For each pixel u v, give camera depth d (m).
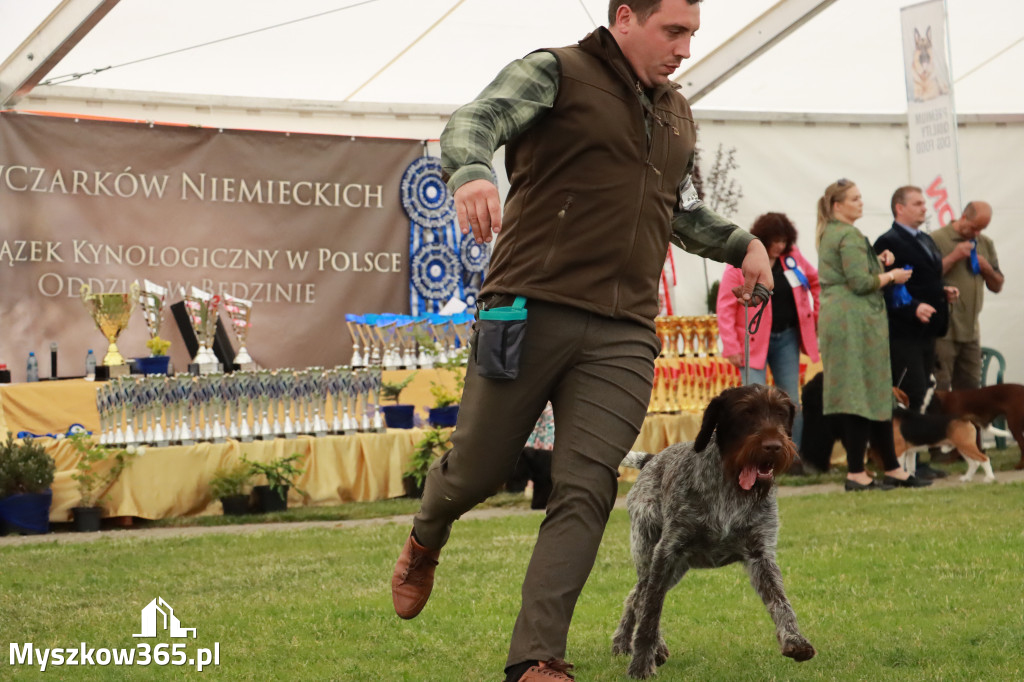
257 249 12.47
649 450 11.68
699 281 13.45
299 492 10.34
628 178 3.44
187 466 9.90
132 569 7.09
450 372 11.84
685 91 12.98
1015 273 14.40
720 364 12.24
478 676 4.39
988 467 10.84
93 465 9.58
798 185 13.66
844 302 10.23
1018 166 14.48
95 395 10.34
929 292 11.08
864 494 9.90
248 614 5.63
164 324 12.04
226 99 12.58
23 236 11.53
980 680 4.12
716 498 4.35
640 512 4.76
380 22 11.30
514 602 5.79
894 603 5.52
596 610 5.71
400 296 13.00
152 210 12.07
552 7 11.40
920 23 12.01
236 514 9.94
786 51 13.00
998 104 14.46
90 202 11.81
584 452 3.46
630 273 3.50
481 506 10.34
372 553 7.50
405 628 5.28
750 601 5.84
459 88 12.86
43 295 11.59
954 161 11.99
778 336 10.92
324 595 6.11
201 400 10.31
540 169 3.43
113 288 11.88
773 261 10.91
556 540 3.43
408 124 13.28
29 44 11.13
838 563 6.62
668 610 5.68
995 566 6.30
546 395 3.51
